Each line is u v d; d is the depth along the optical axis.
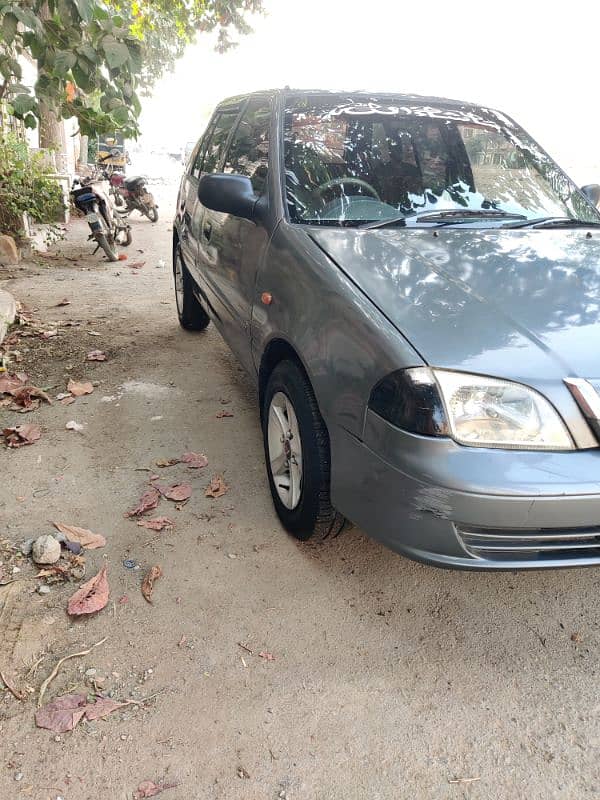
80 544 2.69
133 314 5.85
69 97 6.16
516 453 1.90
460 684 2.13
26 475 3.19
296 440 2.62
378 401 2.04
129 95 4.84
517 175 3.45
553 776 1.84
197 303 5.09
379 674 2.15
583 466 1.90
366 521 2.17
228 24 12.80
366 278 2.35
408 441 1.94
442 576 2.62
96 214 7.96
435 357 1.97
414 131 3.41
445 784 1.81
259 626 2.32
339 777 1.82
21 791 1.74
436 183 3.24
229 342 3.62
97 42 4.63
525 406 1.92
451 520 1.93
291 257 2.69
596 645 2.31
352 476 2.19
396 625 2.36
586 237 2.95
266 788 1.78
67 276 7.16
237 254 3.34
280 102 3.46
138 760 1.84
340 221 2.91
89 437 3.58
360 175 3.15
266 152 3.27
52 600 2.40
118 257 8.10
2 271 7.16
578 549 2.08
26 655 2.16
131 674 2.11
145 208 11.43
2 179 7.55
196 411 3.94
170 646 2.22
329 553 2.71
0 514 2.88
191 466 3.31
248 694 2.06
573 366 1.98
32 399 4.02
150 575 2.52
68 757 1.84
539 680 2.16
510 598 2.52
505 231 2.91
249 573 2.58
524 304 2.24
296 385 2.54
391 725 1.98
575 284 2.42
